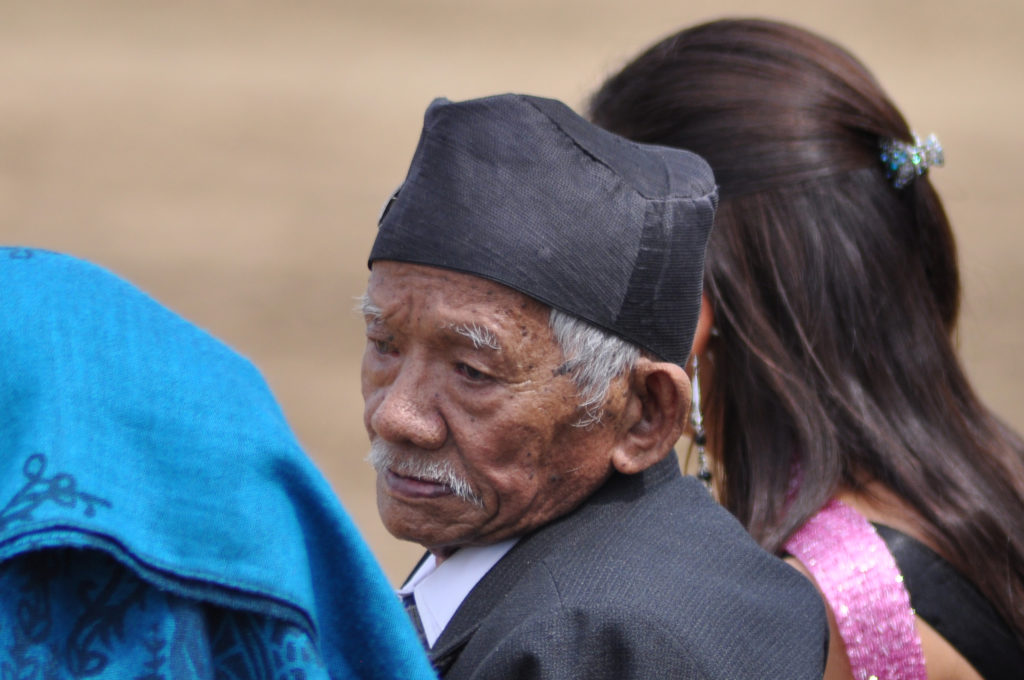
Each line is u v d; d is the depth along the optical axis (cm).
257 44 4650
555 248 555
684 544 584
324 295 2936
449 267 556
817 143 789
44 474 387
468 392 565
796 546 714
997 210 3419
